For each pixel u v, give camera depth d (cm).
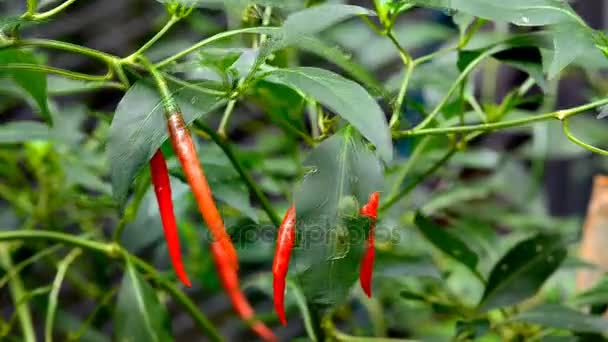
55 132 65
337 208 47
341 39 80
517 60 57
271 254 78
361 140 48
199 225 80
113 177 47
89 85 55
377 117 45
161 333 61
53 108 74
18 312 75
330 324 66
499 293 63
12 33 49
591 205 78
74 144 73
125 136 47
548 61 58
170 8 50
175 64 52
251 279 79
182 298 65
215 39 49
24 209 82
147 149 47
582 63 58
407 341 68
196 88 48
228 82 48
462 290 81
